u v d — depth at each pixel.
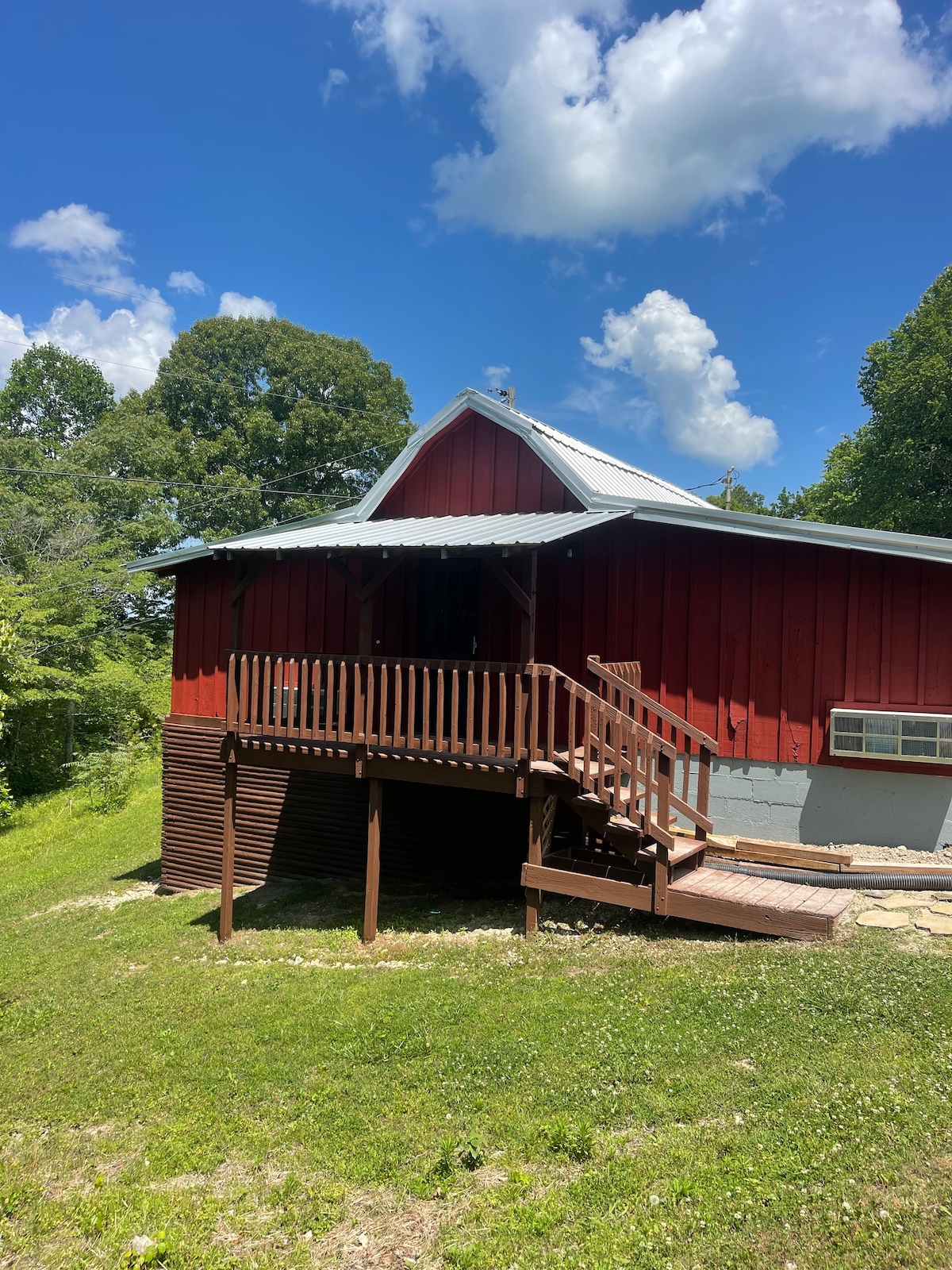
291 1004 7.06
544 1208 3.96
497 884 10.17
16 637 21.89
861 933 6.71
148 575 28.70
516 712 7.75
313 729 8.93
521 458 10.66
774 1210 3.67
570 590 9.91
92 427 41.94
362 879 11.43
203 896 12.02
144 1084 5.97
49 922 11.91
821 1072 4.67
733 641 9.05
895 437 25.17
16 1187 4.89
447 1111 4.96
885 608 8.40
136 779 23.38
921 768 8.21
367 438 36.12
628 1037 5.40
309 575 11.99
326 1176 4.58
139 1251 4.18
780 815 8.80
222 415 36.81
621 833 7.46
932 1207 3.54
